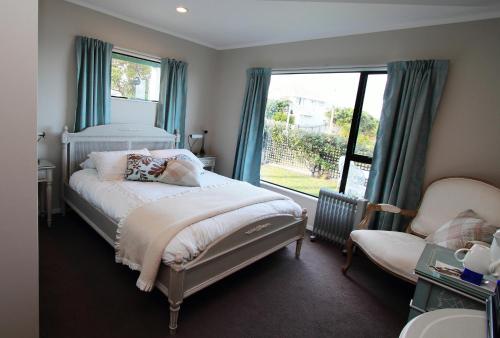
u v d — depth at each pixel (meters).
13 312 1.11
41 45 2.73
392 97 2.70
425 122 2.56
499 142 2.28
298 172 3.77
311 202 3.52
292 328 1.85
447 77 2.47
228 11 2.79
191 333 1.71
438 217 2.41
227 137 4.35
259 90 3.79
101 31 3.08
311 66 3.36
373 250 2.21
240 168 4.07
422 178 2.63
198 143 4.46
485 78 2.31
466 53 2.38
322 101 3.46
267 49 3.78
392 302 2.24
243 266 2.15
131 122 3.51
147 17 3.19
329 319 1.98
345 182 3.32
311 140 3.60
